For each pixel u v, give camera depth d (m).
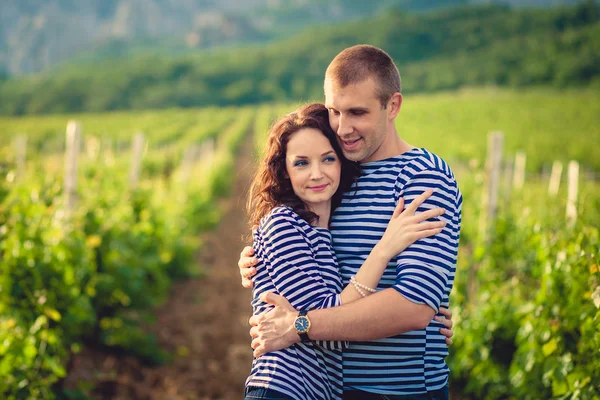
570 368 3.01
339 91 2.01
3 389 3.48
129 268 5.60
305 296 1.96
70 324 4.23
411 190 2.03
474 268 4.96
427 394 2.05
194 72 119.56
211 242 13.11
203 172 19.50
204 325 6.86
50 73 153.38
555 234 3.77
